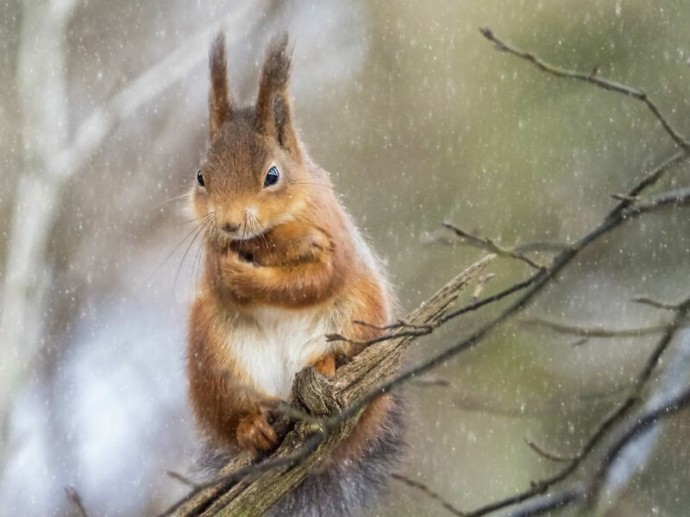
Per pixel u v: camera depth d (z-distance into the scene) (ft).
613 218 25.02
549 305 50.19
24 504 46.37
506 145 54.90
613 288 50.80
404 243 53.62
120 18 59.98
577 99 54.13
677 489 41.29
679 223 51.29
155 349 51.70
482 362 47.57
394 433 31.40
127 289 53.36
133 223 54.95
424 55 57.82
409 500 31.81
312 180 28.55
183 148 56.95
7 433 47.03
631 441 26.45
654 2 53.72
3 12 56.59
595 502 26.43
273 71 28.58
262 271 27.53
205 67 58.39
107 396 49.80
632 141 53.11
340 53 59.06
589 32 54.29
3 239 53.01
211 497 26.25
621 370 47.67
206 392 28.58
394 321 29.89
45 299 50.75
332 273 27.86
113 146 56.18
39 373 50.37
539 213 53.31
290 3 59.26
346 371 27.20
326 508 30.86
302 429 26.30
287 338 28.43
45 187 50.47
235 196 27.32
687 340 34.22
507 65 55.98
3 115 54.70
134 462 48.03
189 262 45.03
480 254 51.52
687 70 52.75
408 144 56.44
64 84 53.83
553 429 47.37
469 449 46.55
